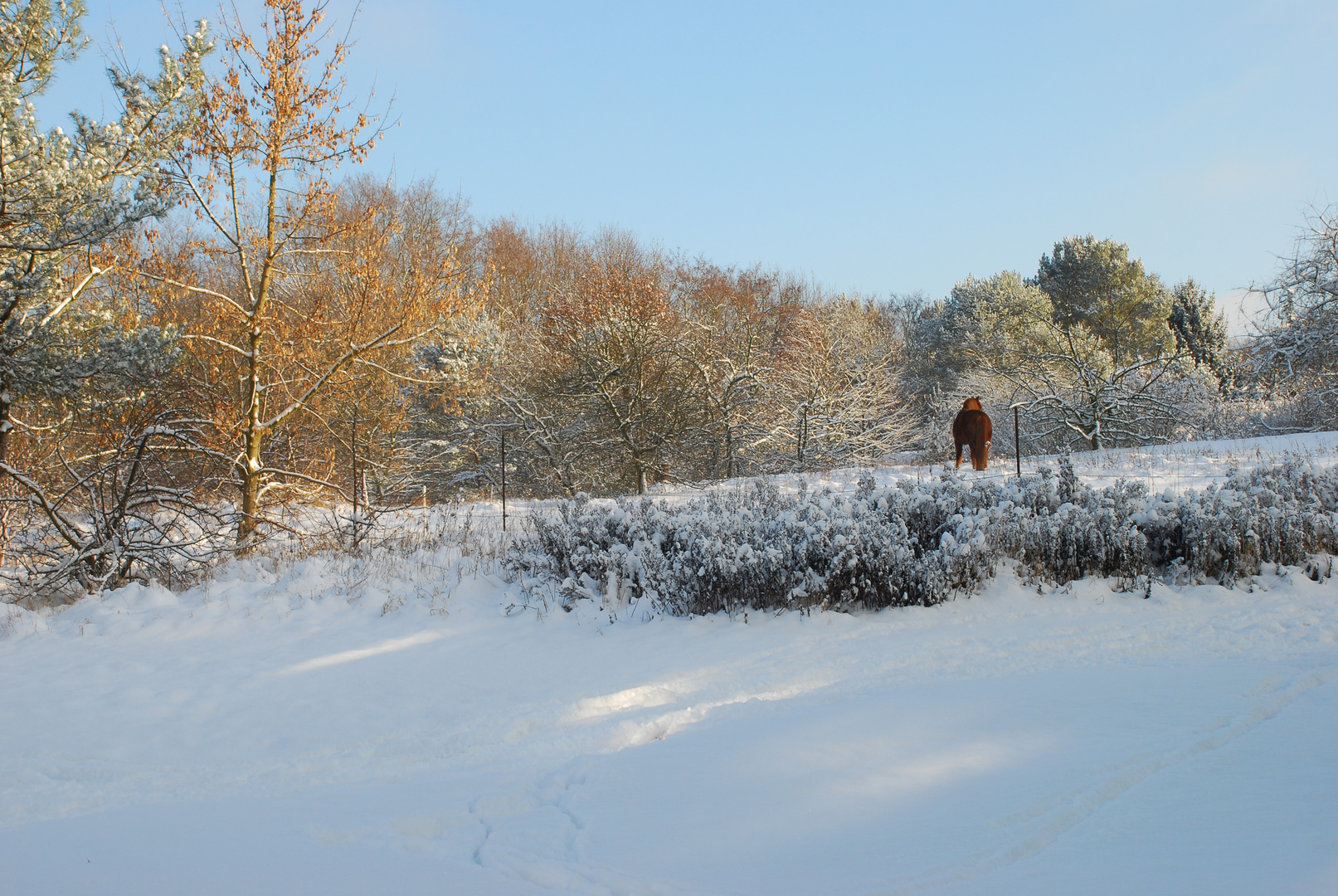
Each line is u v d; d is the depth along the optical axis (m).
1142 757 4.02
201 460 13.84
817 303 43.97
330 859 3.33
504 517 13.79
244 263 13.24
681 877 3.00
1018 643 7.13
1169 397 24.41
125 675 7.41
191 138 12.62
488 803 4.11
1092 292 48.22
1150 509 9.56
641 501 11.10
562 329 23.92
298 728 6.18
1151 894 2.55
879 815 3.50
